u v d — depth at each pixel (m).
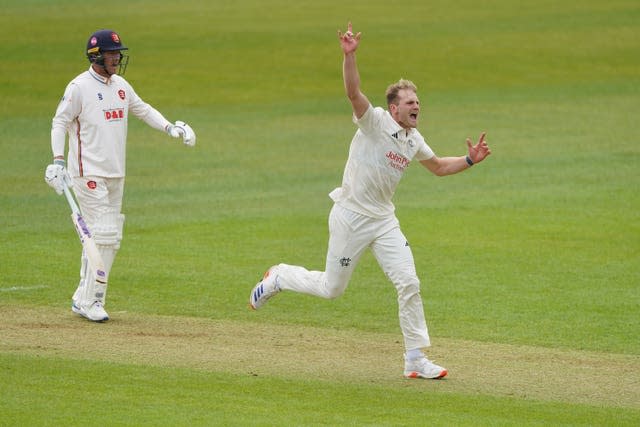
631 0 145.12
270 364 30.22
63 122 34.97
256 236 50.50
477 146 30.83
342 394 27.17
